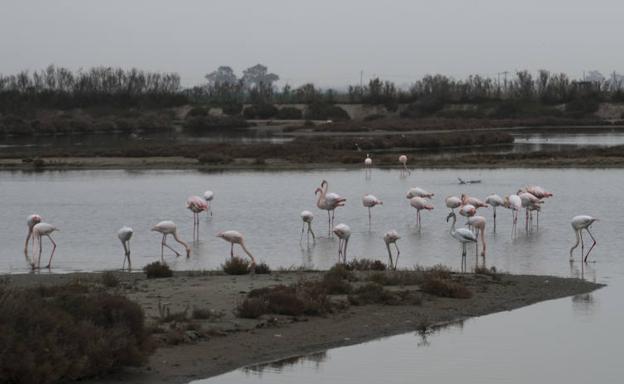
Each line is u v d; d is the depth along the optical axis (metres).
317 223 38.69
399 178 57.91
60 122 132.38
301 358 17.12
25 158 73.38
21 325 14.29
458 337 18.81
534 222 38.03
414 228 36.84
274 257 30.44
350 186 53.16
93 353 14.80
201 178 59.00
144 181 57.38
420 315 20.67
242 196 48.53
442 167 65.19
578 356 17.34
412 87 185.88
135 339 15.64
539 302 22.30
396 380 15.80
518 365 16.75
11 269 28.11
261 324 19.12
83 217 41.03
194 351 17.05
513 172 60.59
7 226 38.44
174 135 119.81
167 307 19.62
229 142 99.12
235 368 16.30
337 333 18.94
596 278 25.64
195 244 33.56
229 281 24.09
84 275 25.83
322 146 85.19
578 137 106.44
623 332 19.19
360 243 33.22
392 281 24.25
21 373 13.53
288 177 59.28
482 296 22.80
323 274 25.66
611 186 50.72
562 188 50.16
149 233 36.28
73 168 66.75
